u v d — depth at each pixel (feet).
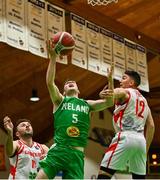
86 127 25.53
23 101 59.52
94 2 48.73
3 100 57.88
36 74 57.26
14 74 55.06
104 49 51.06
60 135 25.03
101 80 65.26
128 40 55.06
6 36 39.91
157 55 63.00
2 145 58.49
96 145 69.46
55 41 25.04
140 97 26.45
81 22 48.78
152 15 55.21
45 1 44.55
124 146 25.14
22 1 41.86
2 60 51.65
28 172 33.55
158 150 76.07
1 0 39.83
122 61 53.16
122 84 27.40
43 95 60.39
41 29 43.57
